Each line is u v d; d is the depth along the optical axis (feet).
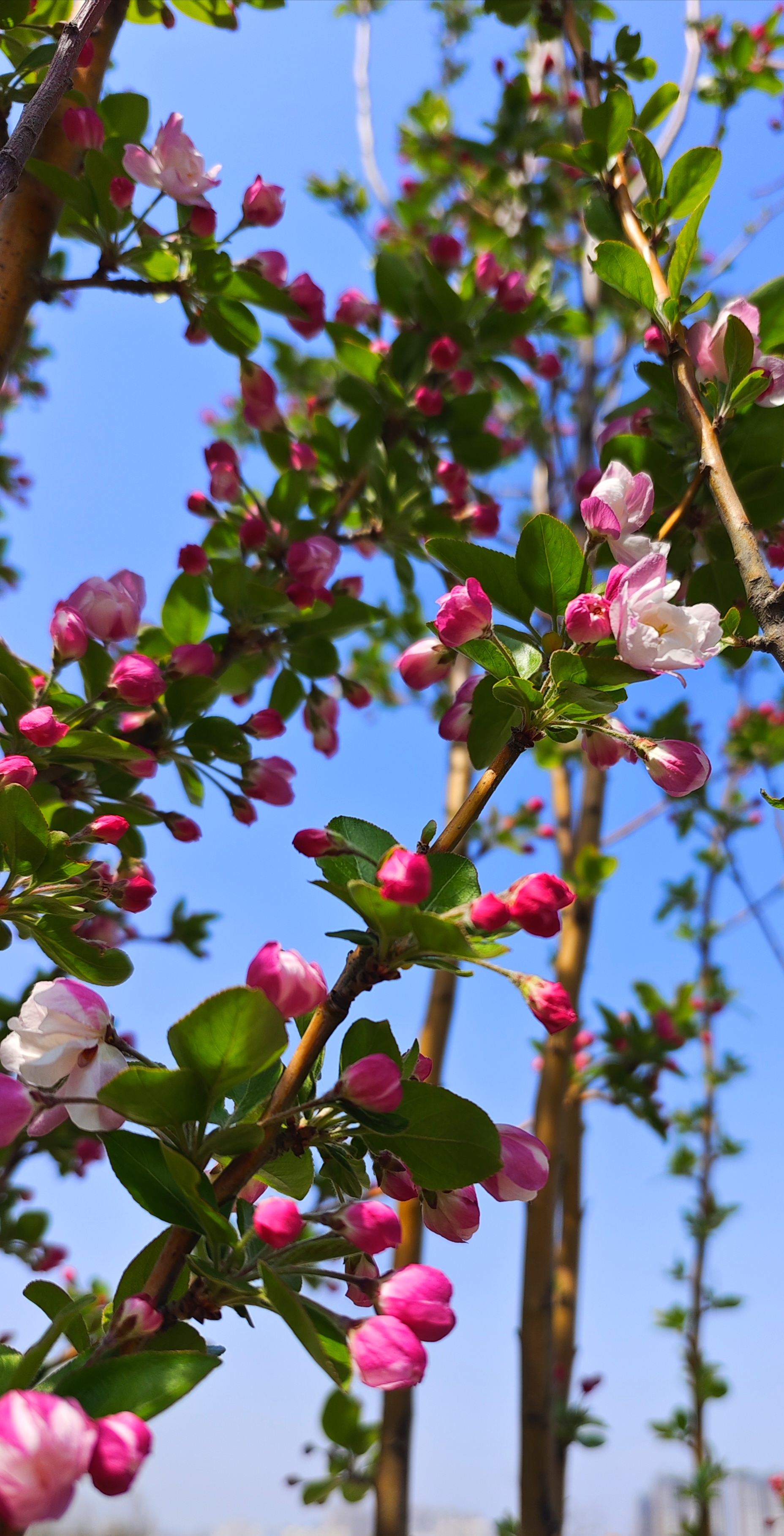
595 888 3.67
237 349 2.38
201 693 2.21
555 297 4.64
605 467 2.01
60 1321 1.11
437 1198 1.34
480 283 3.25
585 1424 3.22
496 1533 3.93
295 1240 1.28
